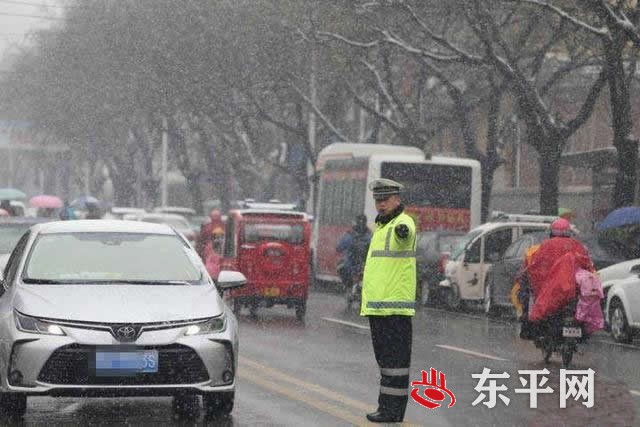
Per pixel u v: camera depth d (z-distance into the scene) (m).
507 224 43.66
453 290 44.19
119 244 18.92
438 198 51.28
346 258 44.72
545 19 54.03
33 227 19.83
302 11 59.16
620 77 44.22
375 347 17.42
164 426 16.88
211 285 18.16
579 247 25.09
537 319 25.03
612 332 32.88
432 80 83.50
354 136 88.88
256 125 91.94
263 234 38.91
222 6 66.75
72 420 17.38
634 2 53.69
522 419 18.09
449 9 50.66
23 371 16.17
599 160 54.03
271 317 39.50
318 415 17.89
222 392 16.81
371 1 52.56
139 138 110.12
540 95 56.50
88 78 92.19
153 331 16.33
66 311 16.42
